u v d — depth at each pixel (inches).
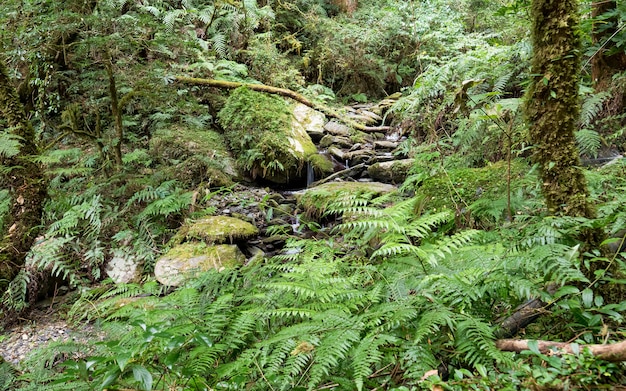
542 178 69.8
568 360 49.2
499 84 157.3
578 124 132.5
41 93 194.7
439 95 201.5
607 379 48.6
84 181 180.5
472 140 137.7
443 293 66.6
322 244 107.2
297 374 63.1
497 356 51.2
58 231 145.1
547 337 61.2
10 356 112.7
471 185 110.0
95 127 202.2
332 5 395.2
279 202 203.6
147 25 177.2
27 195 120.6
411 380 57.4
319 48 346.9
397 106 196.9
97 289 132.7
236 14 305.3
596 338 57.7
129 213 168.9
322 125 271.0
